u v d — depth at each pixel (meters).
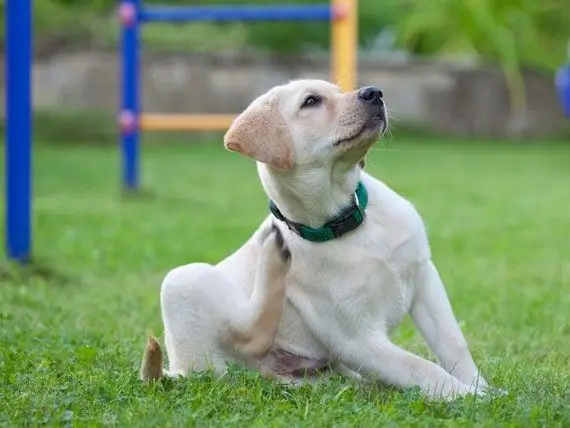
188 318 7.26
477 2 35.69
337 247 6.89
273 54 33.56
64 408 6.53
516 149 31.28
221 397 6.65
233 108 33.59
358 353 6.89
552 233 15.62
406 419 6.00
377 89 6.87
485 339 8.93
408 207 7.08
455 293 10.86
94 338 8.70
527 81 34.50
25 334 8.87
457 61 34.84
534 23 35.09
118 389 6.86
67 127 32.50
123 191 20.86
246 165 27.20
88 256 13.59
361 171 7.17
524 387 6.82
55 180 23.50
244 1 37.50
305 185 6.85
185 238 15.16
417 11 37.12
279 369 7.30
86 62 33.47
